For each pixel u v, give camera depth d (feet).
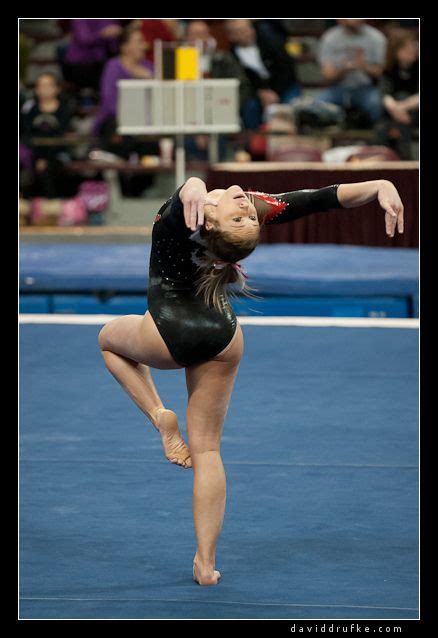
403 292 71.36
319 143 94.27
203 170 91.50
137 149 96.84
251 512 36.60
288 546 33.40
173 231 28.55
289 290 71.92
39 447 44.06
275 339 66.28
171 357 29.81
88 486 39.14
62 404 51.39
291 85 100.07
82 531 34.55
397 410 50.62
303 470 41.24
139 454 43.27
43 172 95.04
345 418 49.11
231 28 99.19
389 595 29.48
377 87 97.50
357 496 38.24
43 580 30.42
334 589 29.91
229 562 32.09
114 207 97.35
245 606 28.60
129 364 31.76
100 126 96.58
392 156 89.10
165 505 37.24
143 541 33.81
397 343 65.16
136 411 50.31
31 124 95.91
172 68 82.38
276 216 30.01
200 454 30.89
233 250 28.19
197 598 29.19
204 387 30.48
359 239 82.89
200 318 29.50
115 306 74.28
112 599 29.01
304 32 110.11
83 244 87.51
